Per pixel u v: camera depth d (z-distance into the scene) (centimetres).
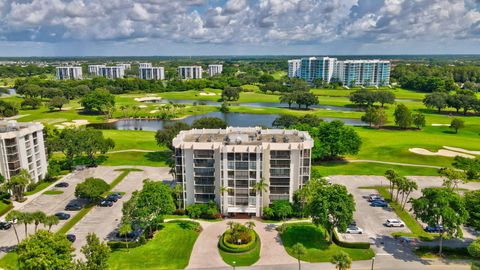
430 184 12444
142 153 16112
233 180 9825
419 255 8069
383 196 11419
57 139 13988
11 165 11325
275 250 8356
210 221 9825
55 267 6338
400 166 14425
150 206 8600
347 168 14225
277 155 9862
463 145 16900
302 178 10162
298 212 9944
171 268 7644
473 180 12938
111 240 8731
